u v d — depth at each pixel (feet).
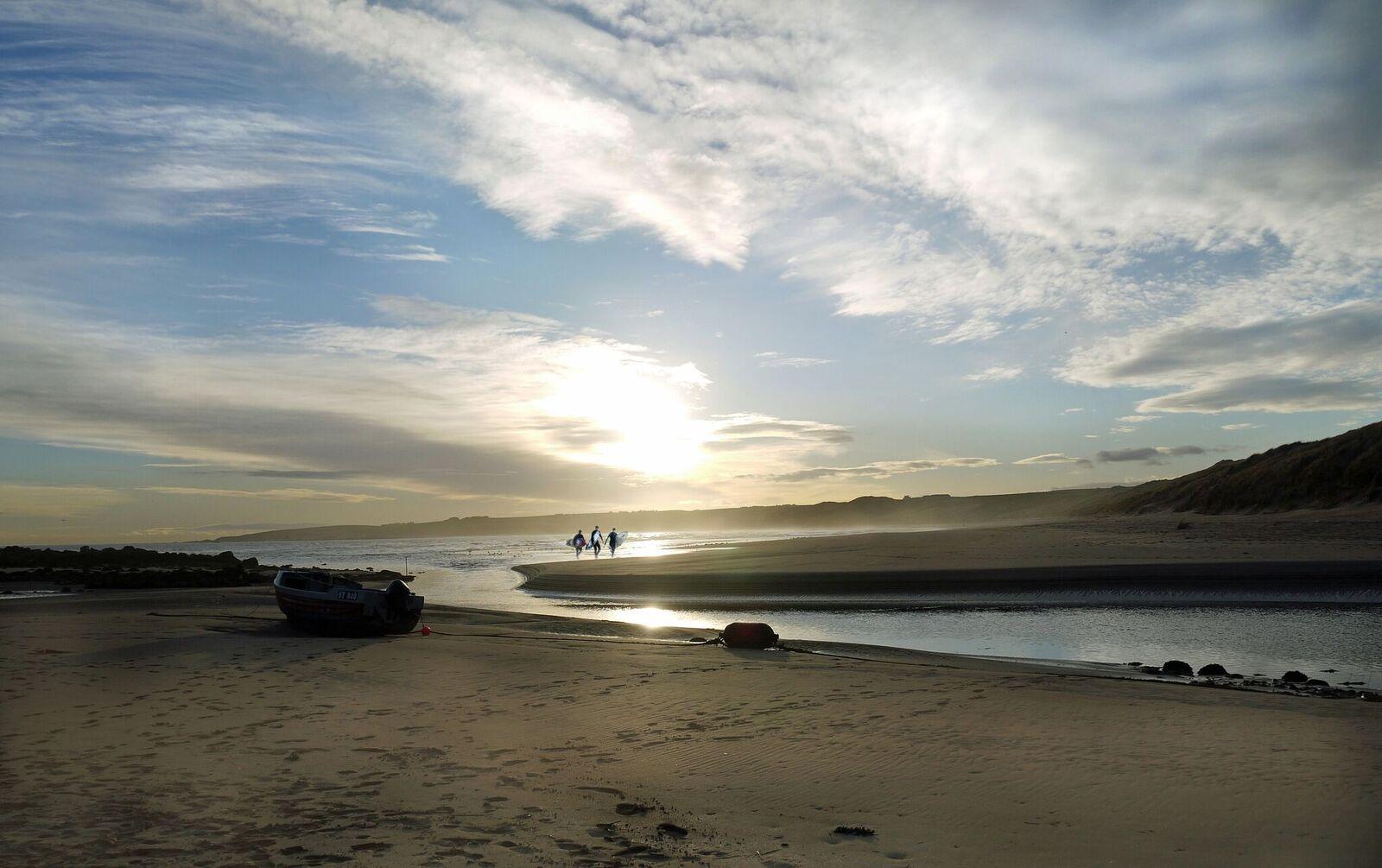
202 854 20.61
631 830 22.98
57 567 192.34
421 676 47.75
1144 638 68.85
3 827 22.56
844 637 74.49
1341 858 19.86
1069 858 20.49
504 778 28.04
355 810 24.38
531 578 152.97
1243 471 272.31
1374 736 31.91
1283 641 65.26
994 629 77.30
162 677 47.11
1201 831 22.11
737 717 37.32
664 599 114.42
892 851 21.30
